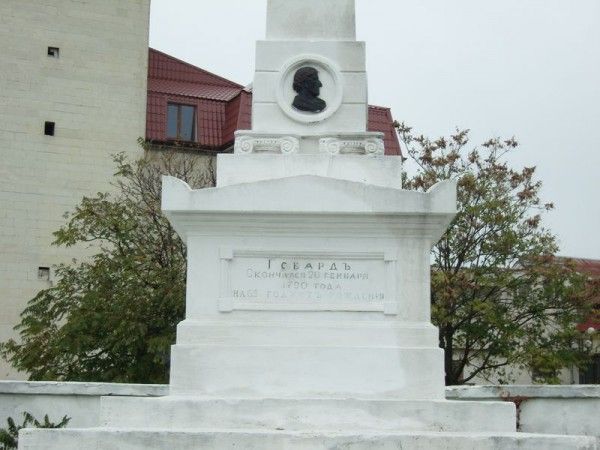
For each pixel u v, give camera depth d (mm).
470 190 27609
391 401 10602
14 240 35031
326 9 12711
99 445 9852
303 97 12422
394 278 11344
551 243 27688
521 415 15461
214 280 11391
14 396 15180
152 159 34250
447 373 26562
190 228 11453
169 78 40250
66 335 25109
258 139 12133
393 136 38219
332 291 11359
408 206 11250
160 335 25266
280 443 9859
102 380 24844
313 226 11398
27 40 36188
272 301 11352
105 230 28312
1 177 35219
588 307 27484
